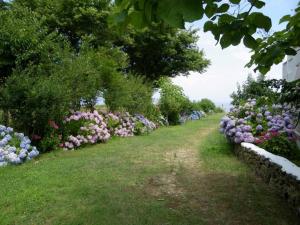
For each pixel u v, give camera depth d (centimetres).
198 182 527
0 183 506
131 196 453
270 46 325
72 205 416
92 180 526
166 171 597
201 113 2395
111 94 1162
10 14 917
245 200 438
